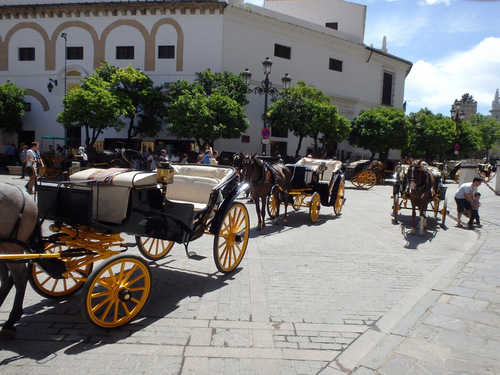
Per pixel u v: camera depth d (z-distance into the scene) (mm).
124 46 25188
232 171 5973
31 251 3857
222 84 22828
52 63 25719
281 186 9344
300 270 6012
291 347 3643
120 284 3920
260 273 5781
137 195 4188
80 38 25422
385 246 7770
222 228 5578
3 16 25828
